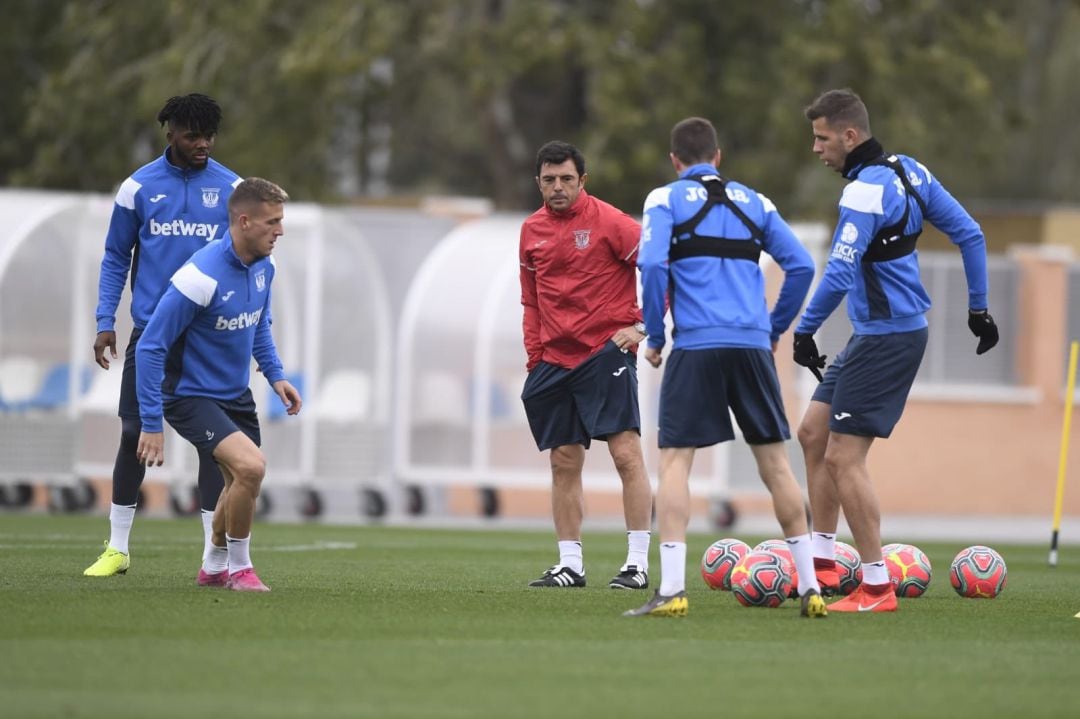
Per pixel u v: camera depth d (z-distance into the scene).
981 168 122.69
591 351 37.72
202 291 33.62
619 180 103.19
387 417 79.69
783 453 32.06
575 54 107.81
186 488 73.62
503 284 79.44
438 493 89.31
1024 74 151.12
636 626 30.30
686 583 40.03
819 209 112.56
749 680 24.81
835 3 104.69
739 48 108.69
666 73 104.88
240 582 35.12
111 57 110.19
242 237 33.91
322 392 79.88
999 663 26.91
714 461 74.88
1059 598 38.56
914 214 33.38
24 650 26.20
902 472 96.94
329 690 23.34
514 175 117.00
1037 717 22.44
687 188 31.77
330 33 101.12
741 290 31.45
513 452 78.75
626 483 38.12
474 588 37.34
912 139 109.44
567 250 37.56
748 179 107.06
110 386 76.12
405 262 89.81
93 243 75.56
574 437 38.38
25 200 74.75
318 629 29.16
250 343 34.94
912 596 37.47
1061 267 99.12
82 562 41.81
